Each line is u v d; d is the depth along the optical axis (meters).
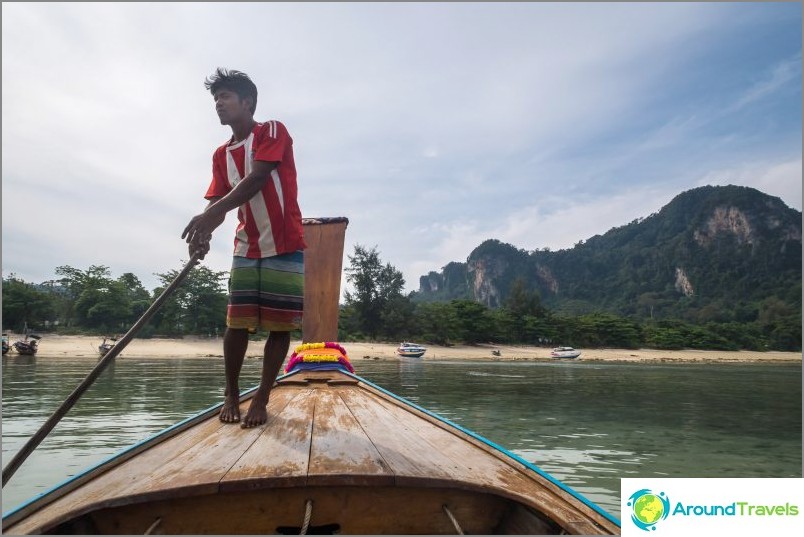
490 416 8.82
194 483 1.48
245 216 2.38
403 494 1.62
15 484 4.12
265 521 1.55
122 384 11.60
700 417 9.88
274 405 2.84
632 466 5.57
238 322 2.34
